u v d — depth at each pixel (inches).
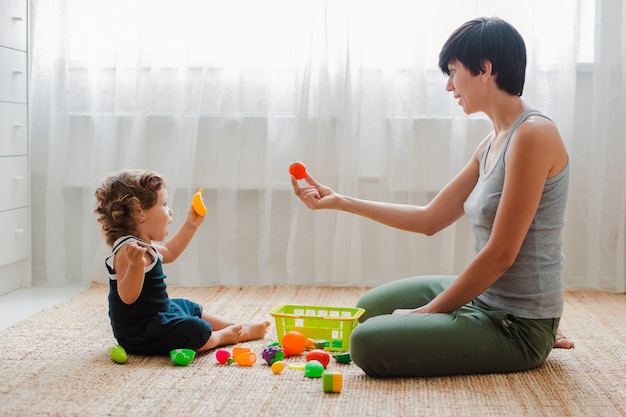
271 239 119.0
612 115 112.7
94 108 117.2
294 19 114.6
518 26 111.6
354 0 113.3
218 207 116.6
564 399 62.2
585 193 114.7
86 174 117.0
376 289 80.4
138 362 73.4
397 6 113.8
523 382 66.5
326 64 113.4
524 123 67.7
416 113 113.9
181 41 115.3
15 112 109.7
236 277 117.4
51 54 117.3
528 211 65.8
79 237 119.2
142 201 77.0
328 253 116.5
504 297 70.0
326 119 114.3
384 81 114.8
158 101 116.1
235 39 115.1
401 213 81.0
